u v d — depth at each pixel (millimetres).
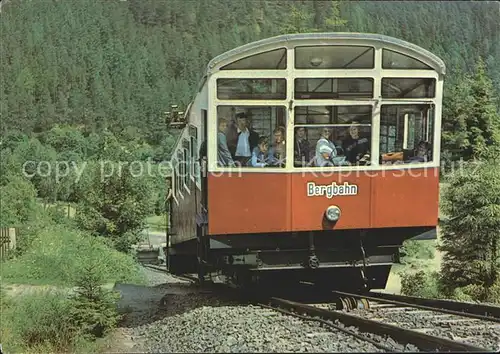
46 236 21031
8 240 19531
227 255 10188
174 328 8930
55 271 16172
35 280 15523
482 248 17891
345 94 9719
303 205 9664
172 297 12602
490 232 17844
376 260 10195
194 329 8445
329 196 9711
